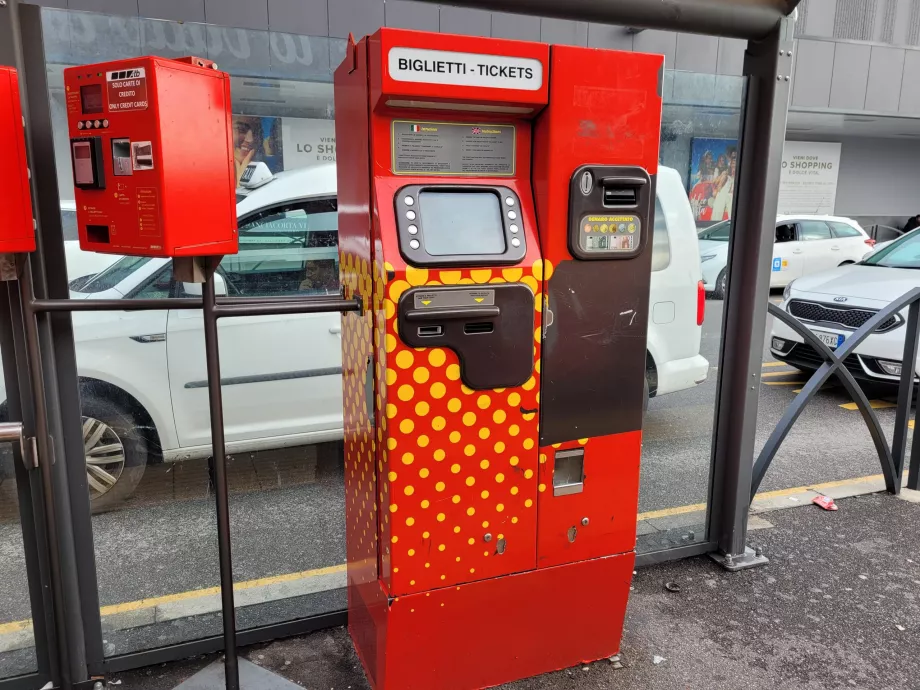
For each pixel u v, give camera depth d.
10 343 1.92
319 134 2.99
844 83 12.22
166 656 2.32
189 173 1.62
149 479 2.95
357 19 7.25
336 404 3.37
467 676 2.17
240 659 2.31
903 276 5.48
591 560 2.19
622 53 1.89
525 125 1.93
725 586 2.85
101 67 1.56
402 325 1.77
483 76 1.75
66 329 1.99
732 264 2.83
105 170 1.63
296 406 3.29
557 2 2.18
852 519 3.48
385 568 1.98
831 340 5.41
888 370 5.11
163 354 2.91
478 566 2.04
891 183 17.00
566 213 1.92
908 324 3.67
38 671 2.15
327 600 2.66
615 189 1.97
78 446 2.08
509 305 1.88
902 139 16.73
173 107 1.56
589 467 2.12
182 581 2.73
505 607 2.12
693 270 3.16
